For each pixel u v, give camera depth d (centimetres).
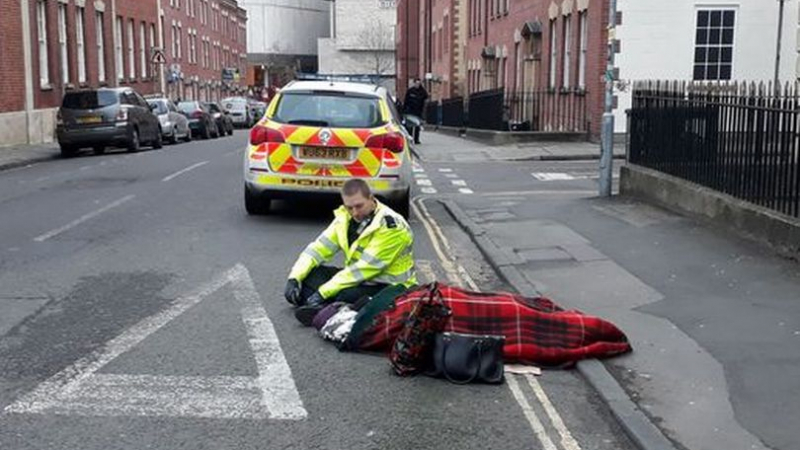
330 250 689
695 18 2136
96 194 1387
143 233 1033
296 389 534
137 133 2438
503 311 588
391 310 602
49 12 2848
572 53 2484
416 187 1568
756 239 889
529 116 2978
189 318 676
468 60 4506
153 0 4378
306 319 657
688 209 1054
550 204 1243
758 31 2139
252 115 5594
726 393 521
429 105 4919
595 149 2194
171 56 5019
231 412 496
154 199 1327
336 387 539
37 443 450
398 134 1122
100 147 2428
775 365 562
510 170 1869
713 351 593
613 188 1469
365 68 9362
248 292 757
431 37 6150
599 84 2231
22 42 2620
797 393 518
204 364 574
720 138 995
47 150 2389
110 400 510
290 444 456
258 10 10038
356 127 1110
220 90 6756
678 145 1124
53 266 848
